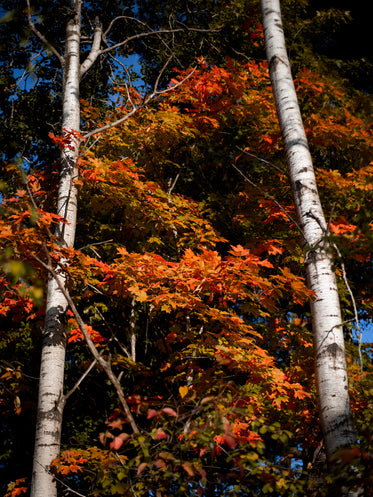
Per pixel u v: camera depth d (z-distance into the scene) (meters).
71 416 6.98
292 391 5.07
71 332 5.09
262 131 7.02
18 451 7.40
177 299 4.26
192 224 5.88
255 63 7.84
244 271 4.25
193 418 3.17
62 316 4.50
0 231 3.72
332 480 2.62
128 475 2.94
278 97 4.41
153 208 5.75
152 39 8.32
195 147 7.74
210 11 8.07
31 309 5.95
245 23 7.84
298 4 8.00
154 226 6.15
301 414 5.68
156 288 4.46
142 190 5.62
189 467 2.65
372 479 2.41
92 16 7.81
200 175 8.14
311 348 5.62
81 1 6.34
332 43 9.04
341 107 6.61
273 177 6.91
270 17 4.77
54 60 7.49
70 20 6.23
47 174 5.35
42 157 7.60
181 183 8.23
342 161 7.11
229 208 7.32
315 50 8.19
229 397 2.91
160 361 6.73
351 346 5.47
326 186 6.07
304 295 3.90
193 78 7.01
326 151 7.22
